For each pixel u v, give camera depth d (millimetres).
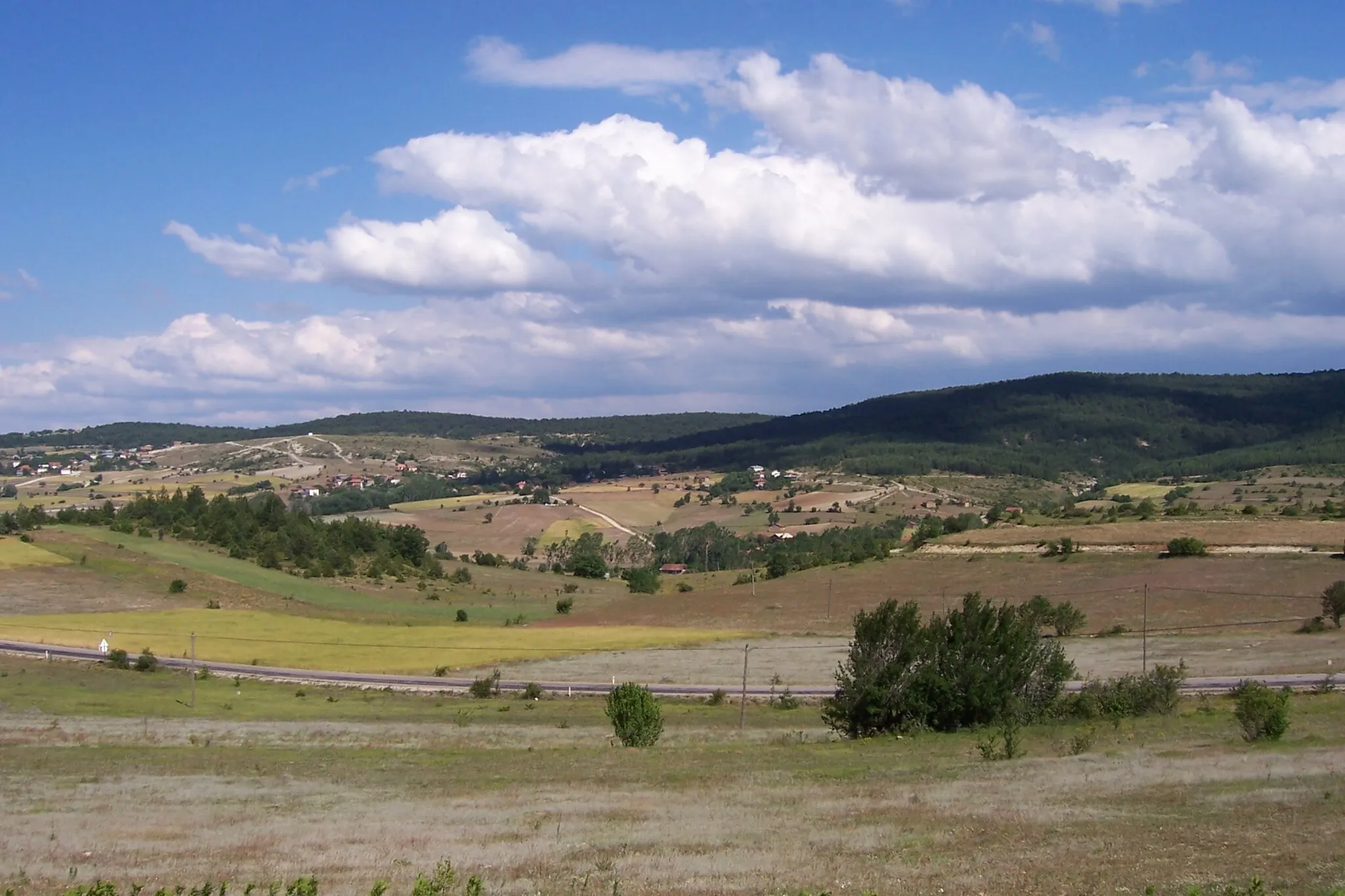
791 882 15953
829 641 87438
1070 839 18312
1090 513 145250
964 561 118875
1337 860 15602
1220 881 14703
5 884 17250
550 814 23906
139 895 15875
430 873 17422
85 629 90062
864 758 35250
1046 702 47594
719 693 63188
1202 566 102688
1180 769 26969
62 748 40594
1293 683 56750
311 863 18672
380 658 81875
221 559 133375
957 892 14969
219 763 36062
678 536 193875
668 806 24750
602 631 96438
